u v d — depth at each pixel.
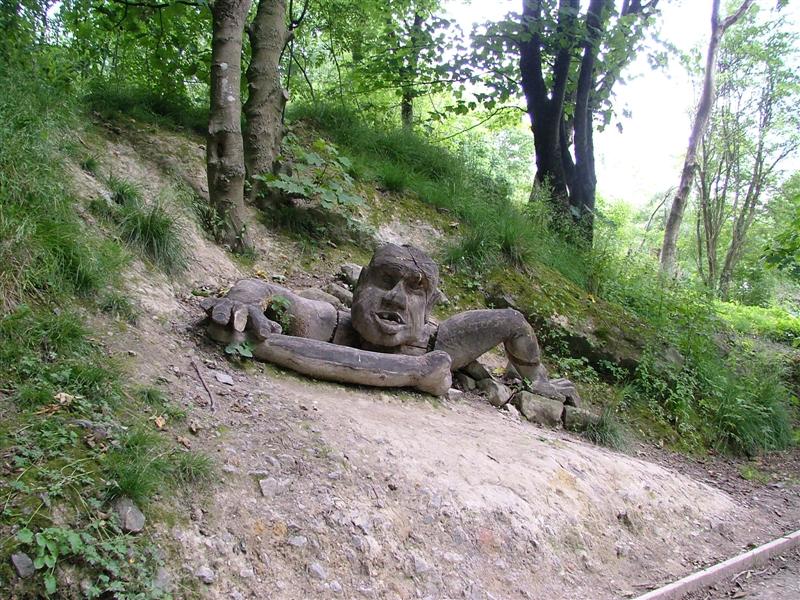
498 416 6.14
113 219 5.82
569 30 11.14
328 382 5.33
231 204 7.05
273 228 7.88
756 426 8.42
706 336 9.23
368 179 9.17
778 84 23.25
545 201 10.93
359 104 12.27
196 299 5.74
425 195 9.33
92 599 2.76
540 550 4.30
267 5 8.06
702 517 5.74
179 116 8.66
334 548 3.53
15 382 3.54
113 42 9.81
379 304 5.73
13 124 5.30
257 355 5.12
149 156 7.57
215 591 3.04
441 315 7.65
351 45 12.31
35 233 4.49
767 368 10.17
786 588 4.79
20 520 2.82
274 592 3.18
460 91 12.76
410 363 5.60
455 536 4.02
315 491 3.78
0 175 4.69
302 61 13.32
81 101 7.52
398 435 4.68
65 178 5.61
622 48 10.97
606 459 5.77
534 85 11.92
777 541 5.54
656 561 4.89
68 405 3.53
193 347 4.89
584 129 12.07
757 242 29.47
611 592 4.33
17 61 6.28
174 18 9.15
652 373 8.32
